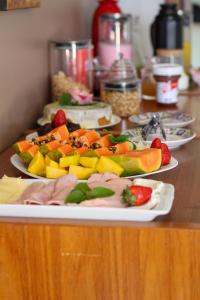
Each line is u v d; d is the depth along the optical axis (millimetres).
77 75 2406
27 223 1249
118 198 1276
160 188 1306
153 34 2824
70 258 1256
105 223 1240
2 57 1806
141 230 1214
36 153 1520
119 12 2895
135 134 1828
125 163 1443
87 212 1239
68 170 1451
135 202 1243
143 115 2105
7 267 1276
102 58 2764
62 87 2293
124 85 2197
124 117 2205
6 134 1849
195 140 1830
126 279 1251
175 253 1219
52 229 1241
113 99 2203
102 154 1502
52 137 1613
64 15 2570
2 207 1265
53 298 1286
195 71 2764
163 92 2350
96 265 1252
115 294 1264
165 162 1522
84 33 3020
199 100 2471
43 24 2246
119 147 1525
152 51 3189
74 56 2381
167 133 1823
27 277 1279
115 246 1233
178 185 1445
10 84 1881
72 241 1243
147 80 2514
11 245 1261
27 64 2057
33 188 1339
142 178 1437
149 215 1221
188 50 2988
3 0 1707
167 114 2102
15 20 1916
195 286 1230
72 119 1987
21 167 1520
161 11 2812
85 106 2031
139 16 3357
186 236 1206
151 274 1239
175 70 2338
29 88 2086
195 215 1275
